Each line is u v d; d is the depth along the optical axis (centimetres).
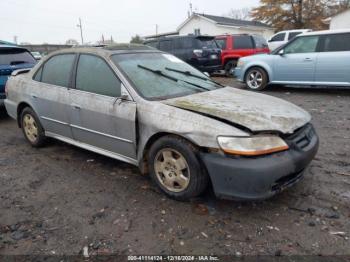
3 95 654
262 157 269
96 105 363
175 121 298
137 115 328
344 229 271
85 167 417
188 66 445
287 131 286
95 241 266
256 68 927
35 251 257
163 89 356
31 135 494
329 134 513
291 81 873
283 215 294
